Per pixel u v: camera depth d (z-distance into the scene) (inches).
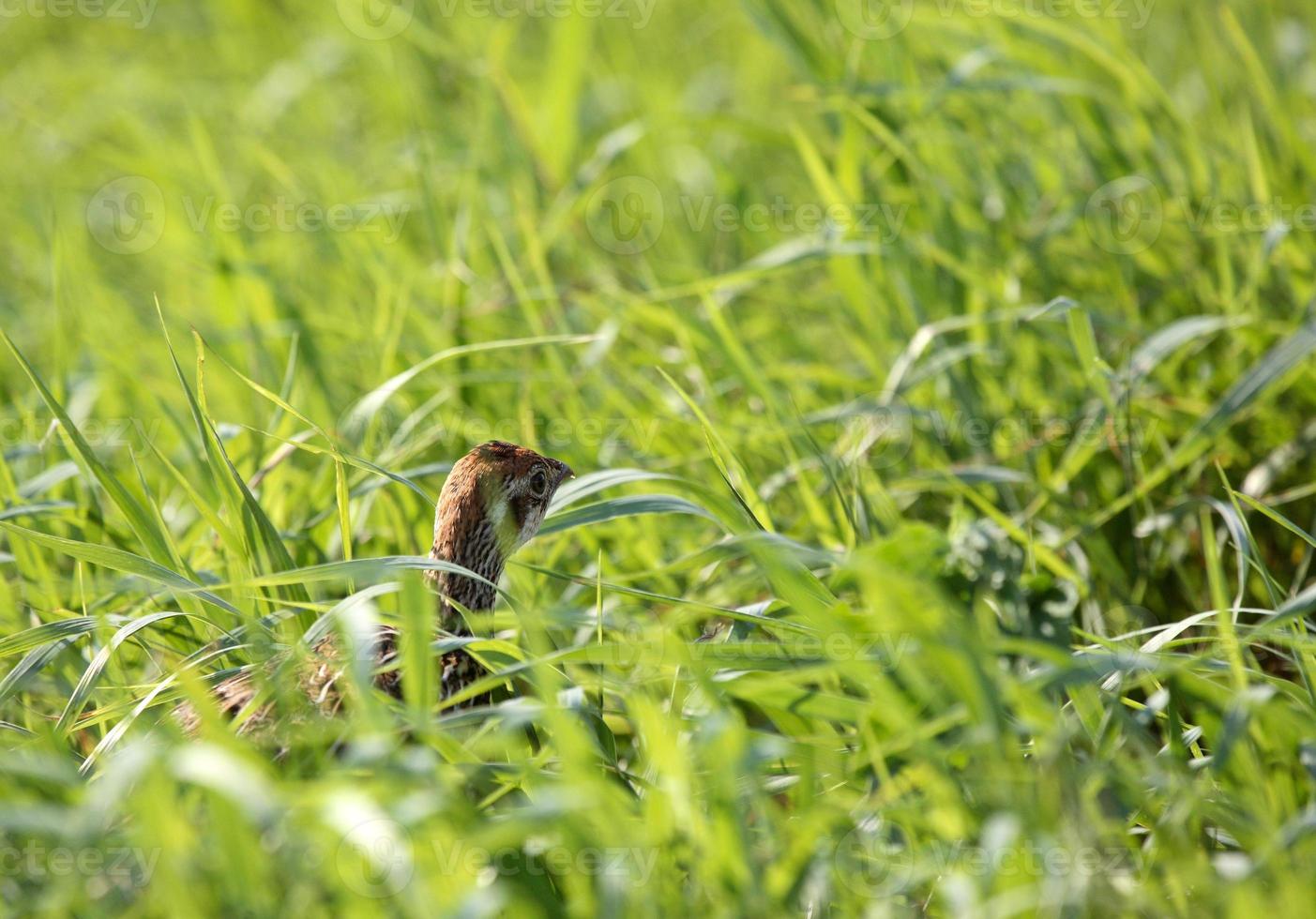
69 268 548.4
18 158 761.0
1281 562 380.2
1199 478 395.5
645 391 424.2
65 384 423.2
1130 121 500.1
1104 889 217.9
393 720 242.7
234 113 732.0
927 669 254.8
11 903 223.3
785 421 385.4
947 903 220.2
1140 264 462.3
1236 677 249.3
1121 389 371.6
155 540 308.2
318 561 354.9
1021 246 473.1
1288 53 588.1
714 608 266.1
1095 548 367.2
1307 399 399.9
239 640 282.2
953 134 499.5
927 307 458.0
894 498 411.8
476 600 326.3
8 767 214.5
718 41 775.1
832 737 260.4
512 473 330.6
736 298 508.1
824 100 473.7
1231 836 249.8
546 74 585.3
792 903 216.1
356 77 750.5
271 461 355.3
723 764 214.5
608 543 383.2
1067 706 277.3
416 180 577.3
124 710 281.4
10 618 323.9
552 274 538.6
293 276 549.3
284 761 252.8
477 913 189.8
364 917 209.3
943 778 228.1
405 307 449.4
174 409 457.7
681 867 233.8
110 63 853.2
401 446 416.5
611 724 311.9
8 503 356.8
